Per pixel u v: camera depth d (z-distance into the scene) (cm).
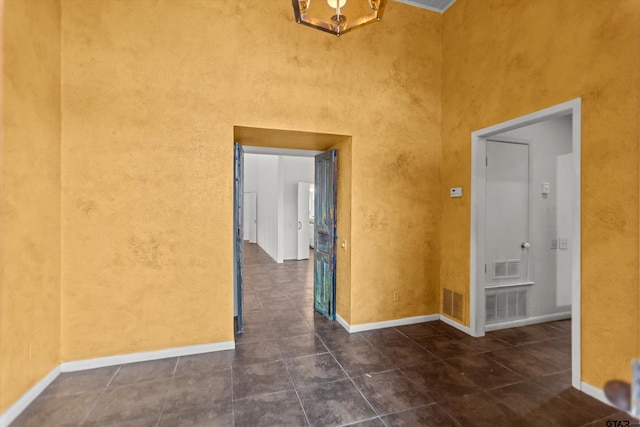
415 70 368
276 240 845
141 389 234
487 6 315
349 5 194
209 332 297
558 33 246
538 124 380
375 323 356
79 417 203
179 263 288
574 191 233
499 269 362
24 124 213
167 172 284
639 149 196
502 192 363
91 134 264
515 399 222
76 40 260
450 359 282
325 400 220
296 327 360
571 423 197
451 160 364
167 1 282
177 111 285
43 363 235
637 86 196
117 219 272
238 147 332
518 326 367
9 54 199
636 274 198
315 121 326
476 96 329
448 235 370
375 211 354
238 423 197
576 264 232
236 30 301
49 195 242
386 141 356
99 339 268
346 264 358
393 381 245
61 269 258
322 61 328
